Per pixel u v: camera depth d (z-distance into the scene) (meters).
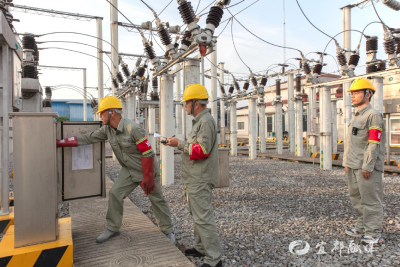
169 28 7.61
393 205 5.50
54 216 2.96
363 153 3.79
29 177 2.87
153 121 14.07
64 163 3.54
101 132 3.60
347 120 12.91
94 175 3.70
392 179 8.45
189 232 4.29
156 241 3.62
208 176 2.99
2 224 4.17
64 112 46.50
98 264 3.03
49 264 2.83
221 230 4.31
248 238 4.00
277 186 7.56
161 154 7.80
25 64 8.37
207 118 2.98
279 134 16.56
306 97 19.77
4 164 4.28
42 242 2.92
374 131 3.61
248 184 7.86
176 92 21.97
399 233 4.09
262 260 3.34
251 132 14.82
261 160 14.24
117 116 3.46
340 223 4.56
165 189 7.23
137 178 3.56
